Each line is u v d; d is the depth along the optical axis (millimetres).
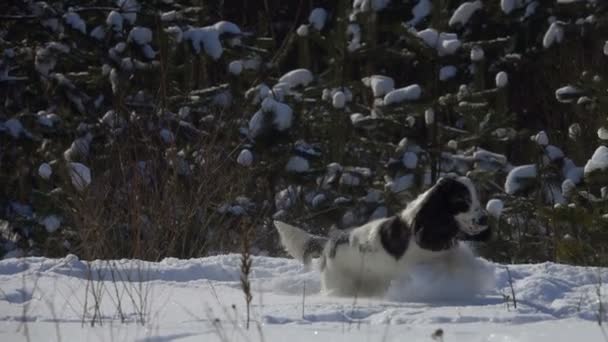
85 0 18922
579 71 21516
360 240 9258
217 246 14805
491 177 17578
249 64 18812
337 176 17719
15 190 17734
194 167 16047
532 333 5730
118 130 16797
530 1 21000
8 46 18422
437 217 8891
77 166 14516
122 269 10219
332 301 8578
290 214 17406
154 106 17125
